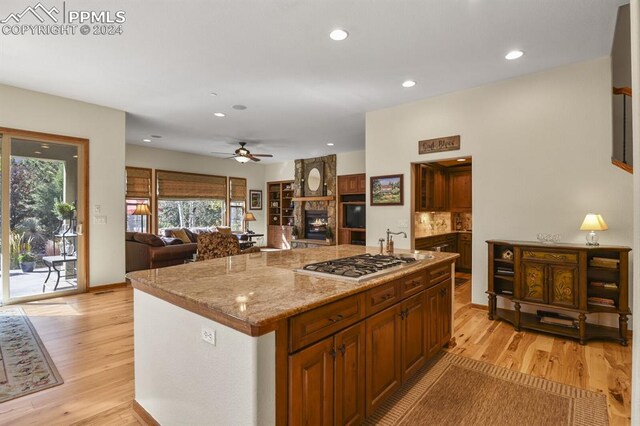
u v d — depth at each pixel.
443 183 6.55
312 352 1.52
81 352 2.88
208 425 1.50
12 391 2.27
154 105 4.91
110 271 5.03
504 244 3.65
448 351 2.96
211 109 5.10
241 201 10.61
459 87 4.17
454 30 2.87
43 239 4.47
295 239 10.17
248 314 1.31
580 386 2.37
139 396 2.01
